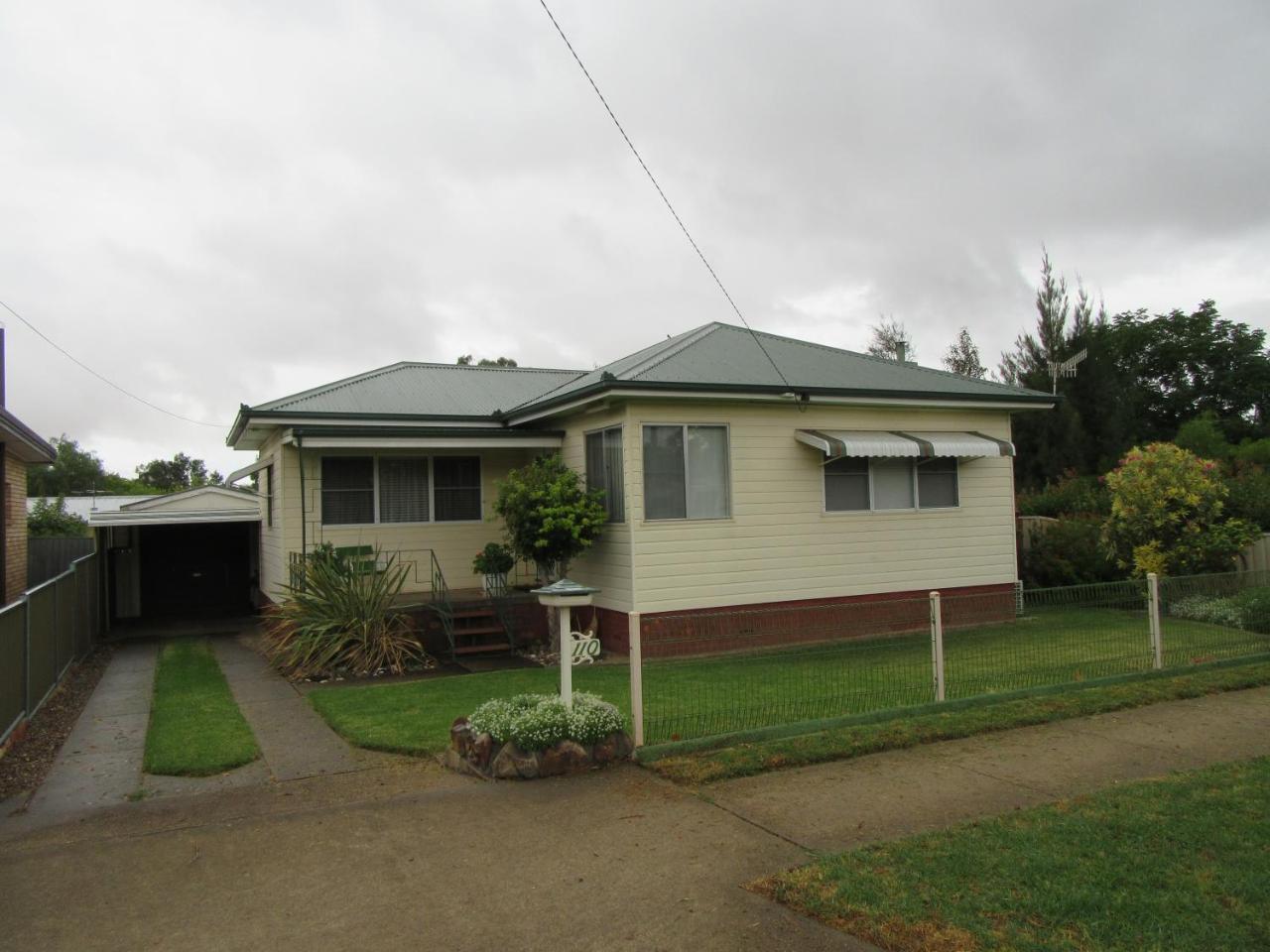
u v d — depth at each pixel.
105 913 4.59
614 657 12.62
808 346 16.27
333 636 11.82
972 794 6.24
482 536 15.48
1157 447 16.12
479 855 5.30
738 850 5.30
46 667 10.17
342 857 5.30
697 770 6.75
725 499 13.16
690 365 13.56
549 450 15.04
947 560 14.76
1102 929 4.15
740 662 10.02
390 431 13.59
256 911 4.60
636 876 4.96
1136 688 9.33
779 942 4.19
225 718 9.05
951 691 9.03
